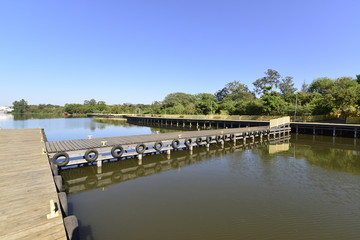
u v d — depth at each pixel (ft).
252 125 110.11
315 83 180.34
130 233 18.93
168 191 28.63
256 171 37.76
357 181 32.76
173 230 19.38
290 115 126.72
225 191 28.63
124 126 145.38
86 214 22.36
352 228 19.92
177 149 55.16
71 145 40.52
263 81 229.45
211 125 142.20
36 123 160.66
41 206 16.67
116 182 32.24
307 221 21.11
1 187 20.17
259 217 21.81
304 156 49.73
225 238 18.21
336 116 120.88
